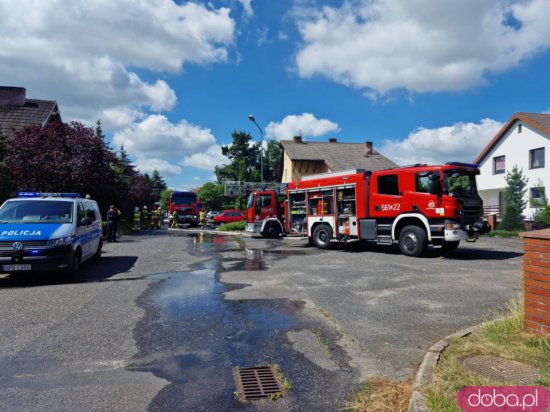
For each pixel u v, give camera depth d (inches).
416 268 391.9
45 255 324.2
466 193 477.1
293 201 663.8
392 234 508.1
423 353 171.5
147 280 341.1
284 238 755.4
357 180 547.5
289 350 178.4
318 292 290.5
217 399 135.0
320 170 1519.4
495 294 273.9
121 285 319.6
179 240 764.6
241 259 476.1
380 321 217.8
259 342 188.9
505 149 1098.1
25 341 190.7
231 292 293.0
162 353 175.9
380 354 171.6
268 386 144.1
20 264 318.7
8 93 1071.0
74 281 339.0
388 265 414.3
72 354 174.9
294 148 1553.9
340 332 201.2
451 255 497.0
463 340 171.8
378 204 522.6
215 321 221.8
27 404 131.1
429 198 467.8
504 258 464.4
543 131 978.1
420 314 229.1
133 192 1259.8
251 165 2822.3
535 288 171.6
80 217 387.5
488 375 137.6
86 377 152.0
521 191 992.2
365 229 538.3
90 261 454.6
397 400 131.6
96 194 767.7
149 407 129.6
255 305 255.3
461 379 134.6
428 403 118.9
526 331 175.3
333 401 133.0
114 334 200.7
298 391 140.3
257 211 792.9
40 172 671.8
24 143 677.3
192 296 280.8
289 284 320.8
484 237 773.9
